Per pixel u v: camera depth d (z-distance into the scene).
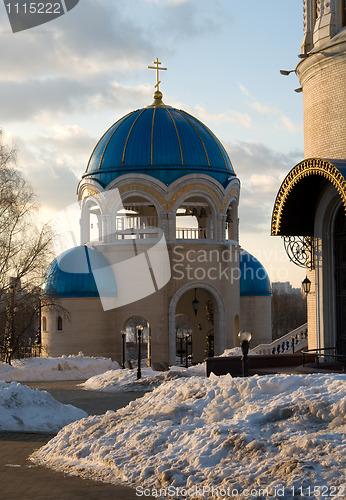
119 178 46.41
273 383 13.84
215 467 10.99
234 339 50.78
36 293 39.69
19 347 41.50
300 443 10.84
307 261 24.16
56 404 20.42
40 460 13.76
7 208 38.91
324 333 23.45
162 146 46.94
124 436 13.46
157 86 50.91
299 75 24.83
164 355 46.56
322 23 23.23
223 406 13.70
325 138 23.14
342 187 19.88
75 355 44.34
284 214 23.56
